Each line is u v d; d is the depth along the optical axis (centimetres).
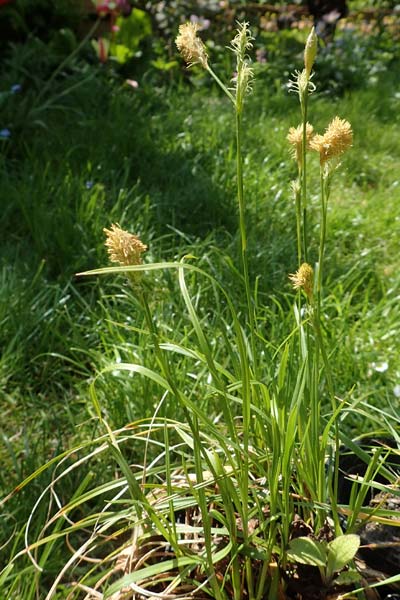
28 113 482
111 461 254
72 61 544
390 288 368
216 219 419
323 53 763
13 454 239
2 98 474
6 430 273
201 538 175
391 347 314
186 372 269
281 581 164
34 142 458
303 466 169
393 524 166
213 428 152
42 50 538
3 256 356
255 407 157
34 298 316
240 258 360
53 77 510
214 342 292
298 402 154
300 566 167
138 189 432
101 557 222
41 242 364
